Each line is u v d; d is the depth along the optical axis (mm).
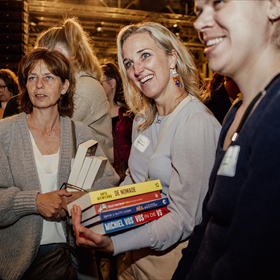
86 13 8461
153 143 1229
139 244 928
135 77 1213
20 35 6566
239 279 468
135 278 1191
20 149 1306
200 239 771
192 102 1091
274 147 449
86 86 1702
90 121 1730
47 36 1731
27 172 1285
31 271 1197
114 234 961
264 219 444
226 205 541
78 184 1303
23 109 1426
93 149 1372
